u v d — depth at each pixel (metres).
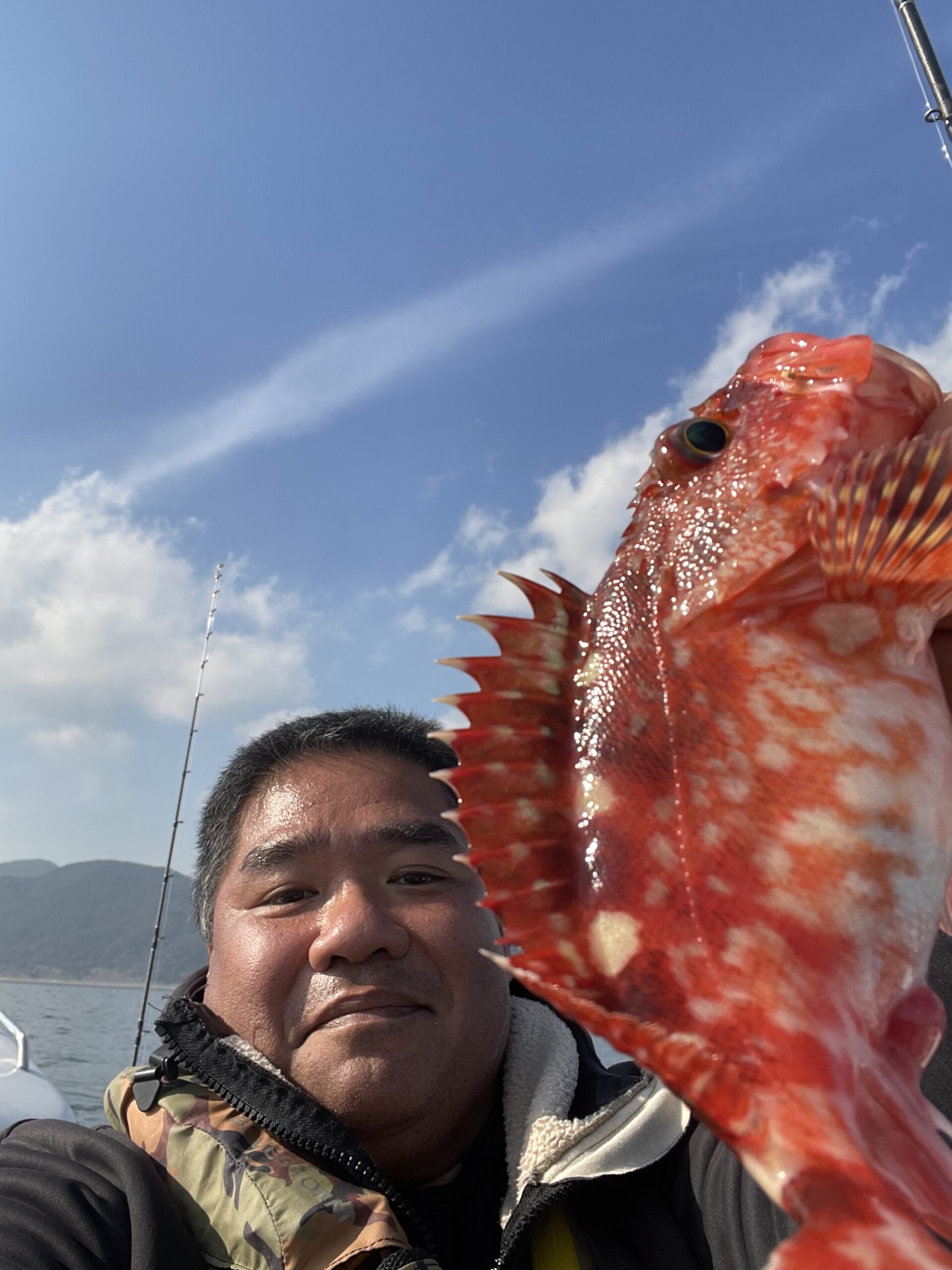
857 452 0.27
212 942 0.51
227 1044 0.43
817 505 0.25
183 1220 0.38
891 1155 0.19
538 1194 0.39
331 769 0.48
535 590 0.28
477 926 0.46
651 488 0.29
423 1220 0.43
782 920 0.23
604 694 0.26
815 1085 0.20
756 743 0.25
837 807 0.24
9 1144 0.42
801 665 0.25
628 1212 0.40
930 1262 0.16
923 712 0.25
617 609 0.28
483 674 0.27
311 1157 0.40
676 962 0.22
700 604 0.26
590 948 0.23
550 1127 0.42
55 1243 0.34
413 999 0.43
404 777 0.48
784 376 0.28
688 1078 0.20
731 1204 0.38
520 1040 0.48
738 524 0.27
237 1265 0.36
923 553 0.24
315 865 0.46
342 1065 0.42
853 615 0.25
